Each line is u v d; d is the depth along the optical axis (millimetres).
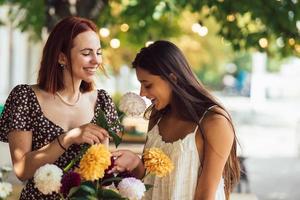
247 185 6422
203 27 5219
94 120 2543
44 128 2438
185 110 2320
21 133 2416
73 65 2385
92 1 5645
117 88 12414
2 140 2498
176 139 2375
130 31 6289
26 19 6820
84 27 2391
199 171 2328
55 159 2295
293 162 10789
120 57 10102
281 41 6098
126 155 2281
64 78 2463
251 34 6070
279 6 5848
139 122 6793
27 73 12492
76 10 5605
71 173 1992
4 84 11977
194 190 2314
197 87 2354
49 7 5621
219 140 2277
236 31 6074
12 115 2416
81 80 2537
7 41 11852
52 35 2428
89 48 2375
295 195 7977
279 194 8016
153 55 2291
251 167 10094
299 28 5930
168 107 2475
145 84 2338
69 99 2488
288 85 32594
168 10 5863
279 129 16953
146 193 2420
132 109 2162
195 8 5855
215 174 2295
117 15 6098
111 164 2117
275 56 6328
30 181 2439
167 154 2367
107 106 2607
